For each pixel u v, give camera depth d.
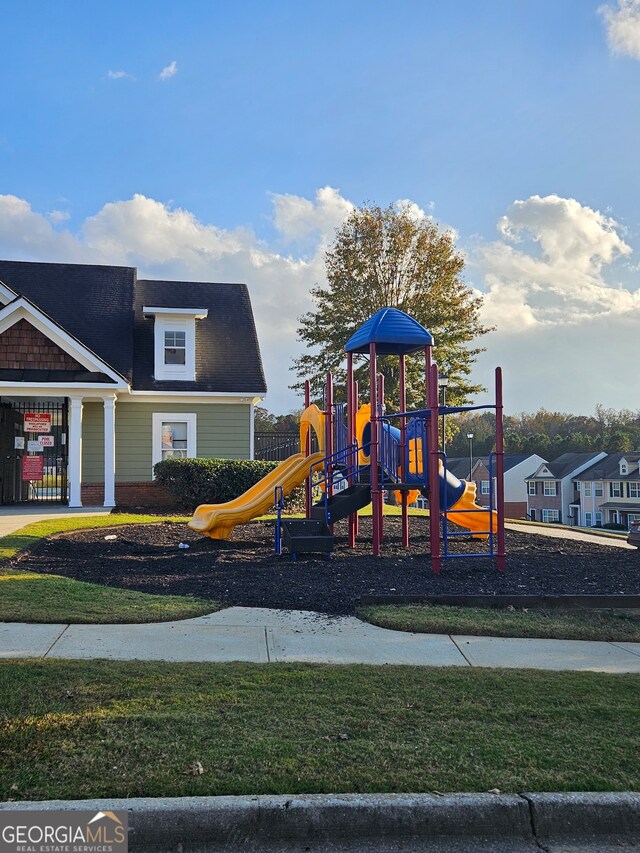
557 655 6.64
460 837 3.67
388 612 7.89
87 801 3.62
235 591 9.08
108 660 6.01
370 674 5.75
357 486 12.95
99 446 21.52
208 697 5.09
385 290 37.06
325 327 38.66
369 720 4.73
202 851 3.52
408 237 36.38
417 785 3.86
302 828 3.62
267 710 4.87
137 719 4.62
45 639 6.70
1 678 5.37
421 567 10.70
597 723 4.77
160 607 7.97
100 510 18.80
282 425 58.59
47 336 19.91
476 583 9.55
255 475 19.16
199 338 23.55
